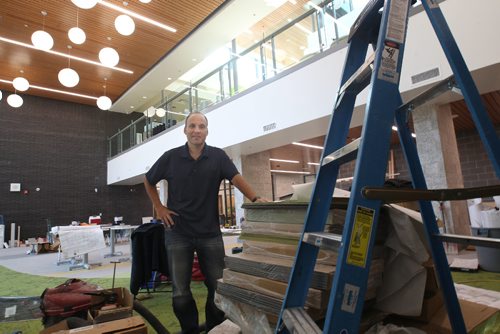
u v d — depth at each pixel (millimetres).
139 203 13188
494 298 1564
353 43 1043
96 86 10930
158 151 9180
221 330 1411
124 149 11617
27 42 7988
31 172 11023
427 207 984
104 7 6805
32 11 6840
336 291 630
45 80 10203
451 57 727
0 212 10289
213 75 7520
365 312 1033
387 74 725
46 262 6168
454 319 948
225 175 1839
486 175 8203
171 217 1740
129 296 1764
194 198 1743
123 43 8289
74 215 11648
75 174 11922
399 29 762
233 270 1293
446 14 3549
